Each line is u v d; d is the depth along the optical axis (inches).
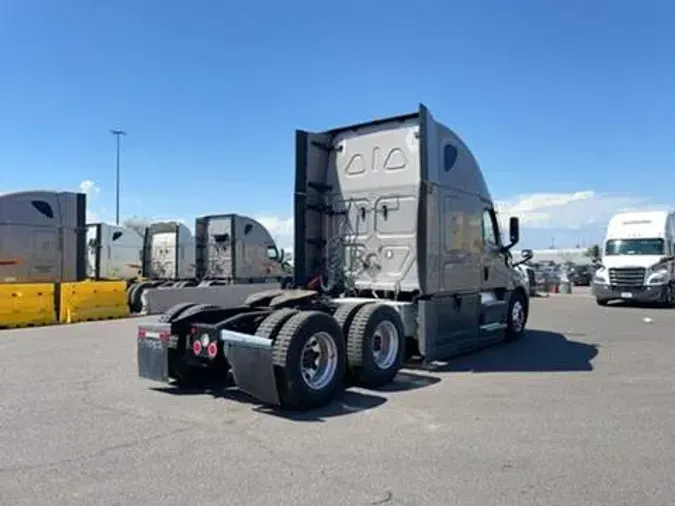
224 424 249.8
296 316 281.6
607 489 178.5
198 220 980.6
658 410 267.4
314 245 424.8
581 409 269.9
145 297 796.6
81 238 722.8
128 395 302.0
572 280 1625.2
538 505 167.3
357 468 196.7
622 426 242.8
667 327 591.5
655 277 848.3
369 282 405.4
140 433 236.1
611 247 903.7
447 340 391.2
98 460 204.5
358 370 316.2
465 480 185.9
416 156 391.5
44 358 412.5
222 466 198.8
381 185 404.2
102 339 513.0
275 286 956.6
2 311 607.2
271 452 213.2
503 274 474.0
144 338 312.0
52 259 697.0
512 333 490.6
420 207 364.8
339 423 251.1
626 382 328.8
